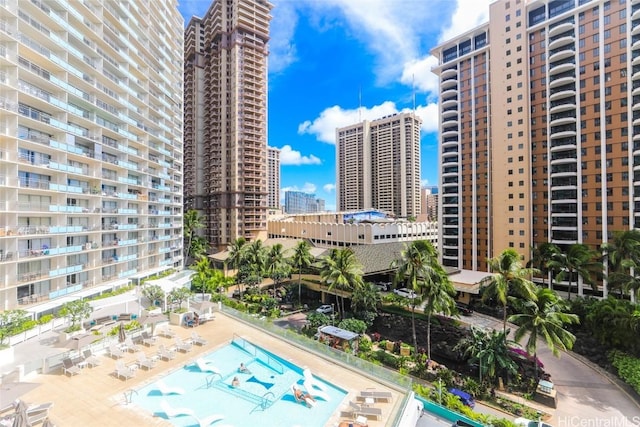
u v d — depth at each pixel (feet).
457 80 212.64
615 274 122.83
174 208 220.23
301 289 188.34
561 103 172.04
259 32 314.35
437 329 133.39
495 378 92.48
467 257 204.03
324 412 58.65
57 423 52.13
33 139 107.65
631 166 148.46
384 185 455.63
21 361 70.08
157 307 118.21
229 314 114.83
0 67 99.86
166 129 199.72
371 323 132.46
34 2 109.81
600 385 92.43
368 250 195.42
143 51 180.96
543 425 67.36
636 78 147.95
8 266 97.71
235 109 299.79
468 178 204.74
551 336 85.40
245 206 301.43
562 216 167.53
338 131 512.63
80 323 95.25
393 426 54.49
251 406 60.34
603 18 156.66
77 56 125.70
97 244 134.62
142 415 55.31
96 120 140.26
